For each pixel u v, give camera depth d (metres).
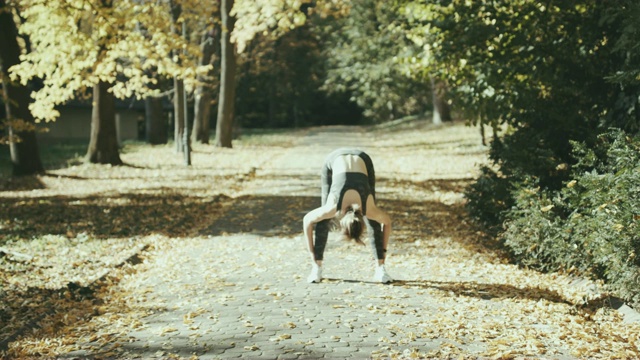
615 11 9.98
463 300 7.79
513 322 6.91
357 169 8.33
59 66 17.50
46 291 8.58
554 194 9.74
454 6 12.45
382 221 8.59
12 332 6.73
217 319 7.09
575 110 11.10
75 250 11.38
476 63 12.39
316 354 5.89
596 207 7.90
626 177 7.38
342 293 8.21
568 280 8.77
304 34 73.25
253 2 17.12
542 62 11.41
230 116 37.50
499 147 12.21
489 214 11.91
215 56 40.75
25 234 12.98
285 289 8.44
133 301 8.03
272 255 10.79
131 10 17.05
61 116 49.56
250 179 23.03
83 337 6.59
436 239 11.94
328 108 85.25
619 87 10.64
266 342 6.25
